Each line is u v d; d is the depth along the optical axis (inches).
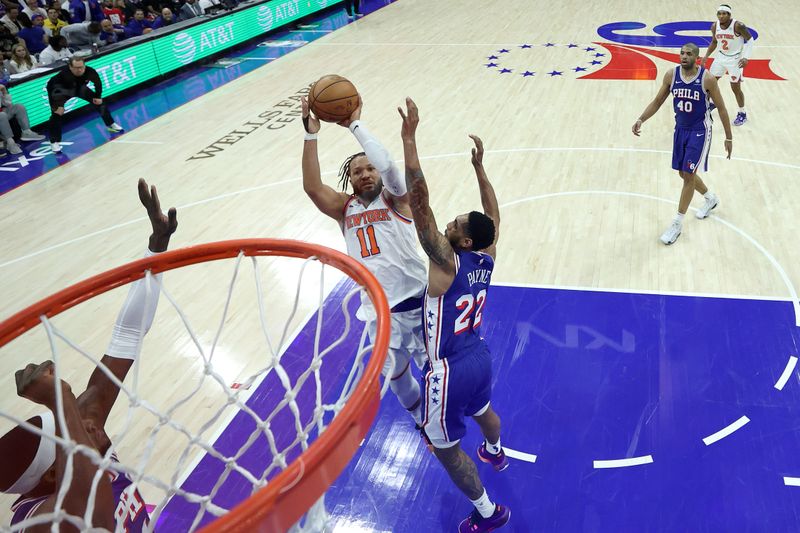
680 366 173.3
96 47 432.8
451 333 119.8
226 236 253.4
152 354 190.7
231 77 474.6
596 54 465.4
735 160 289.0
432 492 143.6
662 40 492.7
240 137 356.8
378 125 353.7
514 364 178.5
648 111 226.7
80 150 361.1
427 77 435.2
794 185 263.6
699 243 228.2
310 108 122.0
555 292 206.5
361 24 612.4
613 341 184.1
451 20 601.6
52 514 55.9
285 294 214.2
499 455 144.8
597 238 235.3
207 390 175.2
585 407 162.9
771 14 549.0
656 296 201.2
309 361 182.9
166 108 419.8
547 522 134.6
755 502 134.6
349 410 63.7
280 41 572.4
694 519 132.2
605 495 139.4
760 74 402.3
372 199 132.1
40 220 281.9
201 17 524.4
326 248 95.8
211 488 145.0
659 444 150.5
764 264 213.8
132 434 160.9
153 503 141.6
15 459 64.1
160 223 87.4
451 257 113.7
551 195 267.4
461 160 303.7
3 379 184.5
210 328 200.4
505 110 366.0
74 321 209.9
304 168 128.3
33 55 440.5
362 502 142.2
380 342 74.4
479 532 132.4
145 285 85.8
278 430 160.1
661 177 277.7
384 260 132.3
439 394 119.4
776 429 151.8
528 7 634.8
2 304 221.8
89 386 78.0
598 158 298.7
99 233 266.1
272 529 55.4
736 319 188.5
